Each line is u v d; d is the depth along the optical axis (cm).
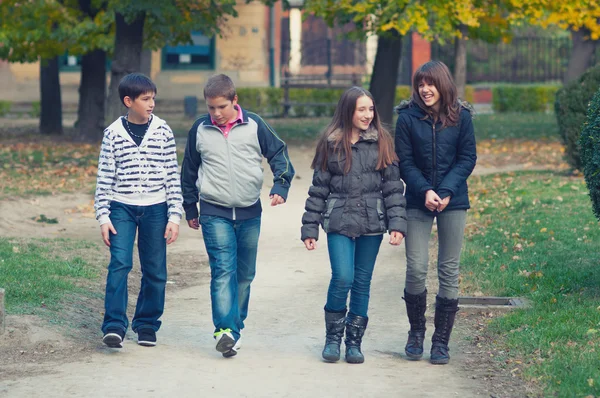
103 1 4528
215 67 7288
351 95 1178
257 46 7300
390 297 1662
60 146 4359
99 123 4831
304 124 6194
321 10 4169
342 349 1301
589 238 1986
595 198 1427
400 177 1214
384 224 1190
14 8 4447
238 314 1250
